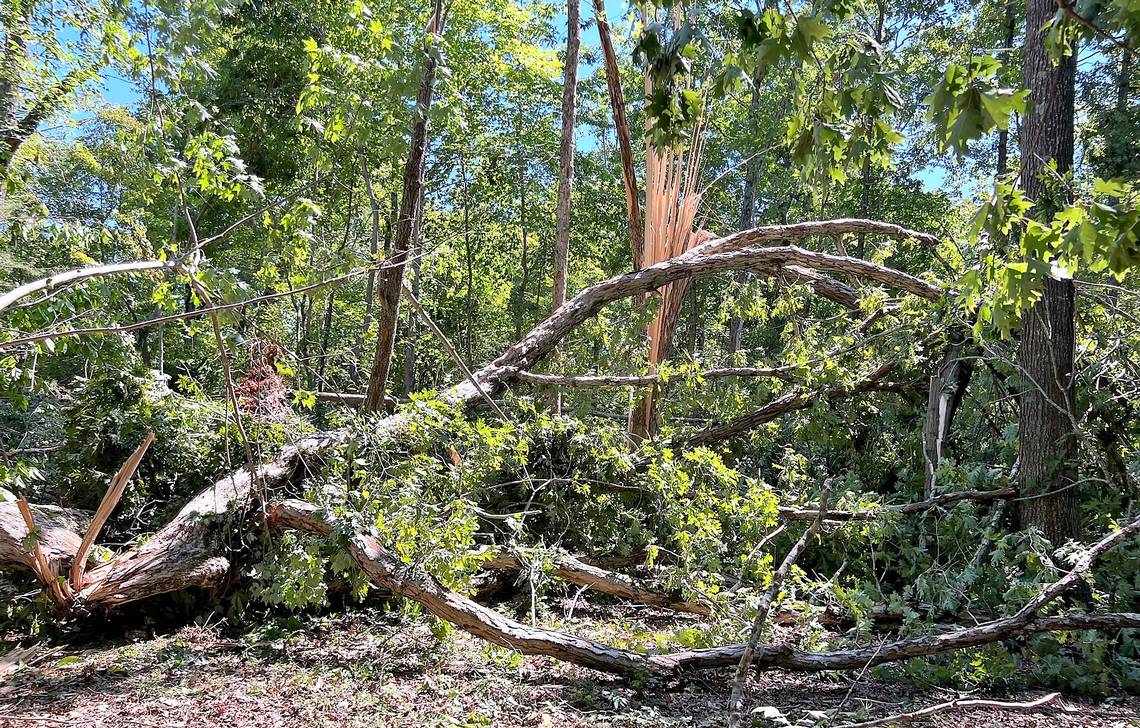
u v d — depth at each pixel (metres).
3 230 5.39
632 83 18.89
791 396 7.57
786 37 2.47
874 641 5.11
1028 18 5.80
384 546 5.07
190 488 6.16
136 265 3.90
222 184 5.20
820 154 2.88
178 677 4.16
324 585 5.11
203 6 5.08
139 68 5.10
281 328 10.73
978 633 4.43
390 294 6.54
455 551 4.87
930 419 6.80
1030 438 5.86
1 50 6.12
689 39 2.77
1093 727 3.84
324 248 5.42
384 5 12.09
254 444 5.92
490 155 19.67
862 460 7.64
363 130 5.74
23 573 4.81
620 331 8.22
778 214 20.19
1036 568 5.06
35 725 3.36
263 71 12.66
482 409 7.21
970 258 6.59
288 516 5.32
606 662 4.32
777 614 5.13
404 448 5.94
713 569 5.39
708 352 8.49
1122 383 6.39
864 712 3.89
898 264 16.86
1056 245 2.54
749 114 15.27
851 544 6.18
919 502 6.32
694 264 8.11
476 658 4.61
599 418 8.03
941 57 10.59
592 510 6.19
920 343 6.96
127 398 5.97
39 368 4.84
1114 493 5.76
